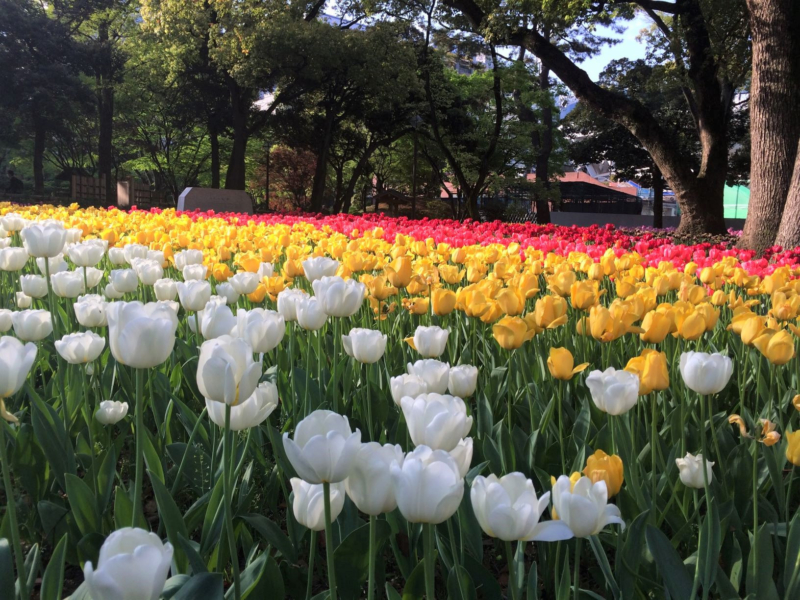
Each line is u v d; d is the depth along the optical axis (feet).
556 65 64.03
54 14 115.75
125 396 9.23
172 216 30.53
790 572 5.38
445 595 6.12
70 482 5.65
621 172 153.28
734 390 10.46
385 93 99.76
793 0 41.22
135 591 2.64
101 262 19.60
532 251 17.38
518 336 7.60
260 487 7.44
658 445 6.99
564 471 6.57
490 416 7.61
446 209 148.66
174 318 5.51
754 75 43.24
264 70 90.38
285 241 17.60
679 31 68.13
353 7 102.63
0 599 4.30
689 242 49.49
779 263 19.62
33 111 106.52
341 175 132.57
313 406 7.96
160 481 5.09
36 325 7.02
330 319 11.94
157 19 88.74
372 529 4.04
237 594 4.52
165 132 132.16
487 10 69.77
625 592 5.21
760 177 42.60
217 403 4.67
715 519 5.14
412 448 7.19
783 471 8.04
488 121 119.44
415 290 10.75
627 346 11.09
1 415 4.10
